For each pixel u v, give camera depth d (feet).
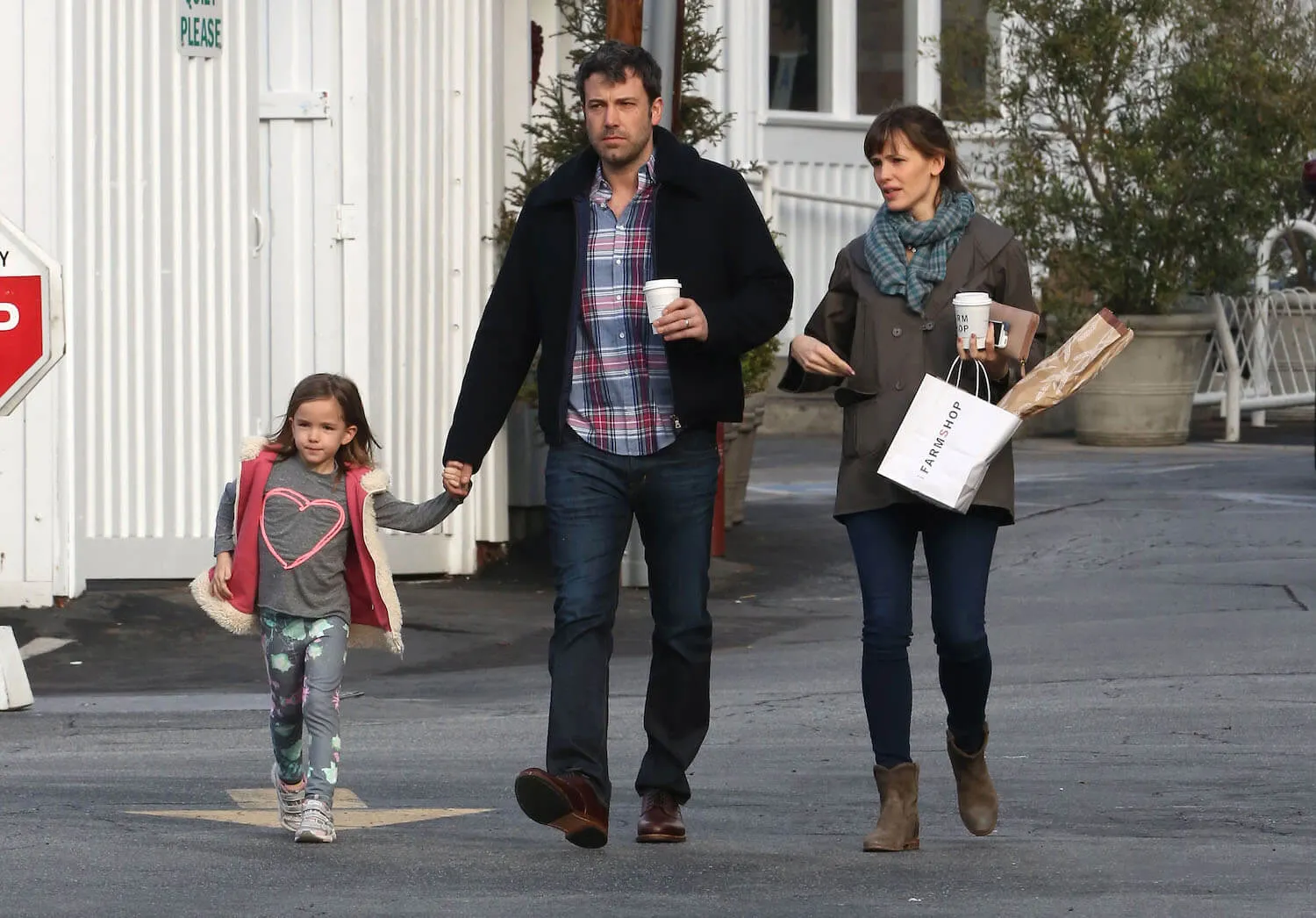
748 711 96.43
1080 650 109.40
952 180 67.15
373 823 71.72
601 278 65.82
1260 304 225.35
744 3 223.51
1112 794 75.82
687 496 66.39
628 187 66.33
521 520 151.43
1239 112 202.80
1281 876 61.93
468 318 142.72
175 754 87.56
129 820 71.61
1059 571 136.67
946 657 65.41
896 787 66.08
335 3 135.44
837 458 200.23
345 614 68.80
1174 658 105.70
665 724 68.13
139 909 57.82
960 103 214.69
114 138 126.82
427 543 140.97
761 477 185.98
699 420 65.98
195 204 129.90
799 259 229.04
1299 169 202.69
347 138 135.64
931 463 63.16
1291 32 206.49
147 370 128.57
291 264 136.46
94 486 127.13
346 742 90.38
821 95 232.94
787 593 134.41
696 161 66.13
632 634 122.01
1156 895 59.31
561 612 66.18
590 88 65.46
